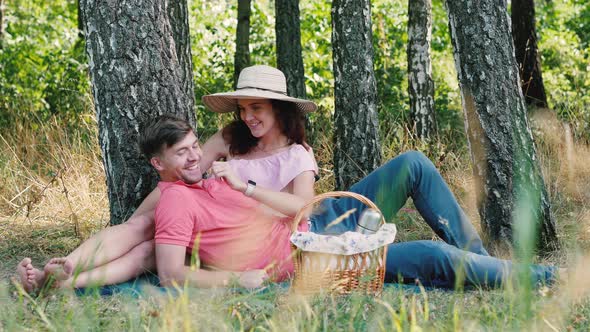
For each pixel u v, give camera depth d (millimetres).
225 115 8703
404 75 12039
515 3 9695
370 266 3682
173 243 3951
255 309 3150
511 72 5164
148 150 4227
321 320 3059
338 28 7152
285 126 4516
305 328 2932
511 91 5152
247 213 4137
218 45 12555
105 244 4086
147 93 4680
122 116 4676
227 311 3160
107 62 4656
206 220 4059
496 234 5141
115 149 4719
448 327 2736
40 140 7688
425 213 4488
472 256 4043
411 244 4125
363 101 7117
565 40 14164
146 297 3668
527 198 1906
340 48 7145
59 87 9789
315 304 3285
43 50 12891
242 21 9625
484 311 3025
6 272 4852
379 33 11953
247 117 4477
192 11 13859
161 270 3953
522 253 2189
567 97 11031
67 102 9523
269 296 3361
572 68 13227
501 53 5141
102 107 4723
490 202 5156
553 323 3037
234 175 4133
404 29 12828
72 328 2828
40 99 10578
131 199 4738
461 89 5242
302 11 13219
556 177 6297
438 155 7445
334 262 3645
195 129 4984
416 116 9008
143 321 3127
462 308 3373
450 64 13695
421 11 9016
